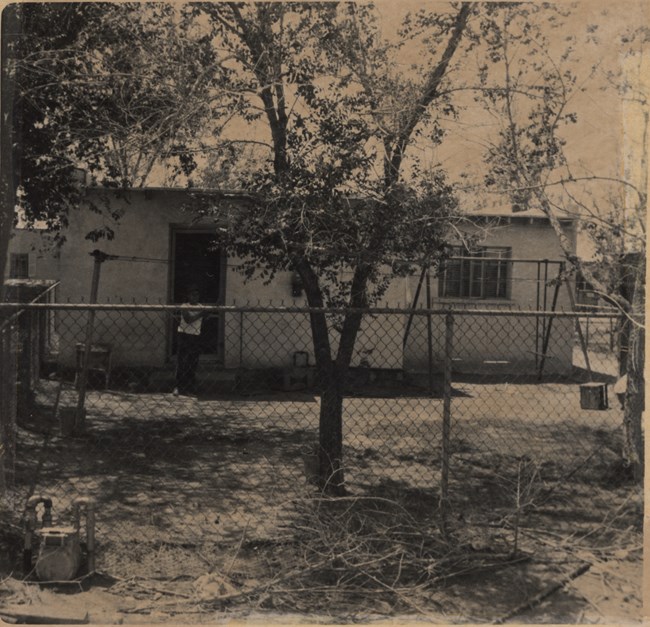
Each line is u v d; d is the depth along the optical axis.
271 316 13.62
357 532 5.66
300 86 6.89
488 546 5.71
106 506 6.43
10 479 6.53
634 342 7.50
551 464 8.07
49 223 10.99
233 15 7.26
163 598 4.84
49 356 13.33
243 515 6.29
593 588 5.15
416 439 9.24
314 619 4.63
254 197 6.97
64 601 4.75
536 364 15.07
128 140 7.96
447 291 14.97
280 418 10.35
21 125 8.49
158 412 10.49
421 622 4.62
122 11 7.62
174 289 13.89
